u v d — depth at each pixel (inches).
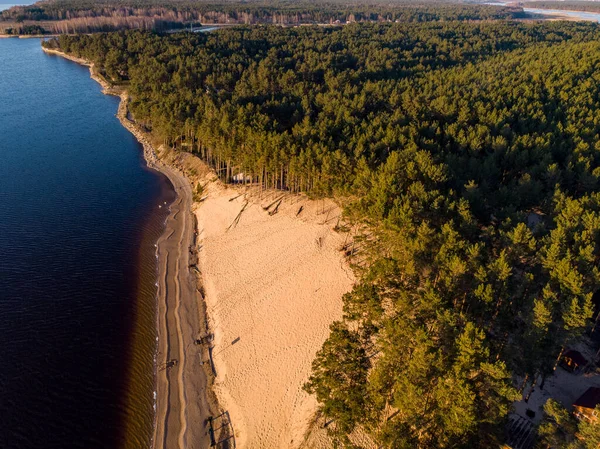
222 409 2017.7
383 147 3383.4
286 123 4493.1
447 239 2145.7
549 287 1956.2
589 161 3120.1
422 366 1539.1
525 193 2869.1
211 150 4035.4
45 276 2800.2
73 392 2078.0
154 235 3316.9
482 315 1905.8
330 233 2974.9
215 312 2554.1
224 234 3218.5
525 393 1882.4
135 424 1958.7
